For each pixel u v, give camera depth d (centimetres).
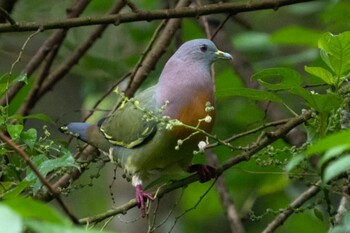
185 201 1437
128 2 923
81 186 845
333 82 741
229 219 1112
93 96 1404
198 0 1139
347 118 728
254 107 1370
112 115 966
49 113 1656
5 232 386
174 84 916
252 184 1326
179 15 935
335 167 452
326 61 734
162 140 902
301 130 1092
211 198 1423
